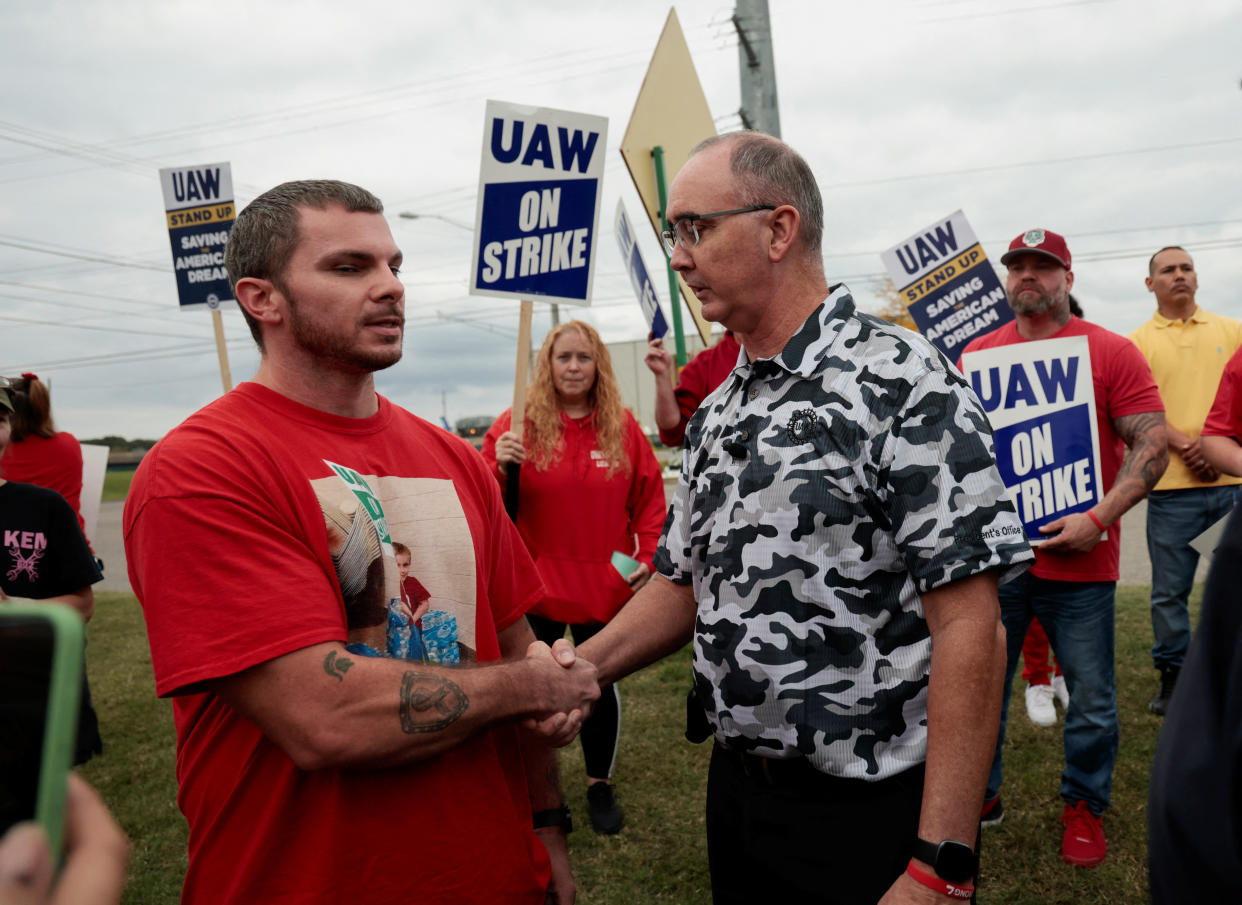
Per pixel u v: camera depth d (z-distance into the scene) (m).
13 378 4.12
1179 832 0.71
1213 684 0.73
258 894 1.22
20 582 2.71
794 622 1.38
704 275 1.50
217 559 1.16
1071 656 2.78
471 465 1.60
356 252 1.33
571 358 3.26
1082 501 2.80
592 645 1.61
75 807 0.56
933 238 5.00
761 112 7.99
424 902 1.26
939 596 1.30
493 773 1.39
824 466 1.37
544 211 2.91
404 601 1.36
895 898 1.24
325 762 1.15
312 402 1.38
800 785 1.42
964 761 1.23
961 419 1.32
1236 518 0.76
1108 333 2.97
